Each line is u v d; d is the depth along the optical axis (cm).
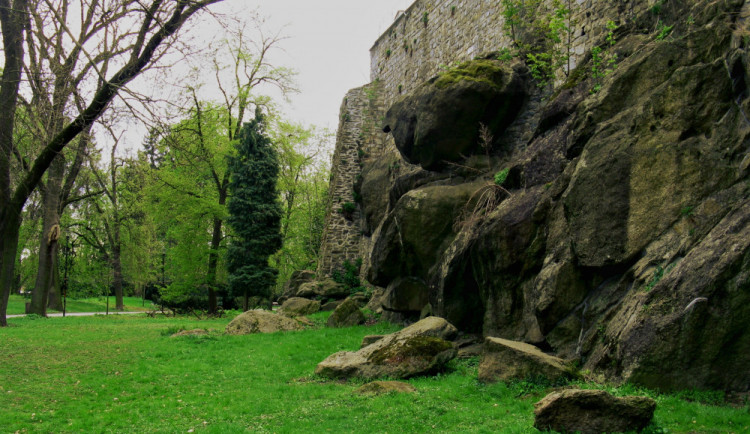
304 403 733
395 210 1442
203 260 2561
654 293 648
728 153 697
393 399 705
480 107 1377
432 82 1470
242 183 2355
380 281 1552
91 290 3509
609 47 1141
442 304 1177
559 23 1279
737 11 812
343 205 2425
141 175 1870
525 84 1399
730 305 577
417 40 2245
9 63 1367
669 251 699
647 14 1092
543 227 965
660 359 605
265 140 2430
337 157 2600
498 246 1005
